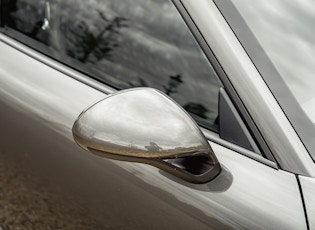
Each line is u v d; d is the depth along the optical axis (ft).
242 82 4.06
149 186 4.09
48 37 5.15
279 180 3.90
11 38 5.31
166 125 3.73
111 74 4.74
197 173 3.99
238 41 4.14
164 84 4.47
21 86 4.86
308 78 4.17
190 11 4.29
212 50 4.17
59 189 4.62
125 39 4.69
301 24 4.38
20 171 4.87
